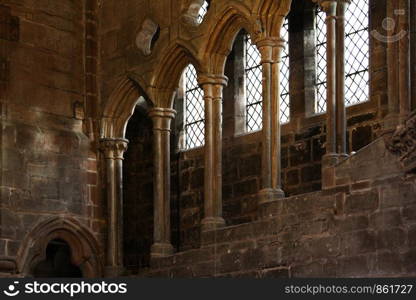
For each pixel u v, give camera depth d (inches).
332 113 970.1
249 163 1176.8
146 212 1282.0
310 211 945.5
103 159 1201.4
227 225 1186.0
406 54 900.6
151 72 1156.5
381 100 1058.7
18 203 1130.7
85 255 1174.3
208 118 1093.1
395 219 874.1
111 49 1210.0
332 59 979.9
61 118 1184.8
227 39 1100.5
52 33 1196.5
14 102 1151.0
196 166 1236.5
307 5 1151.0
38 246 1140.5
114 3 1216.8
